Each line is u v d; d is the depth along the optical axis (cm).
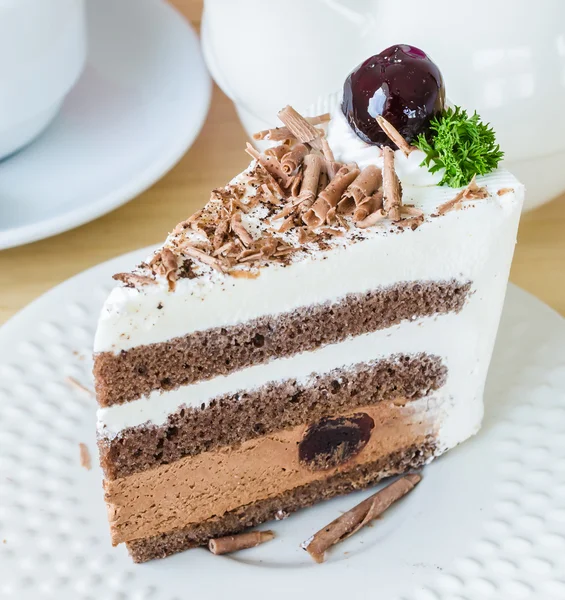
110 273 41
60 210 42
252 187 34
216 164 45
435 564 33
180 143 43
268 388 34
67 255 42
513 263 42
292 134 35
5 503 35
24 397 37
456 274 34
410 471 37
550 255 42
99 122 45
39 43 41
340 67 40
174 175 45
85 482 35
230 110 48
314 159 34
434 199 34
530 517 34
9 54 40
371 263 33
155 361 33
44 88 42
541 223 44
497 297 35
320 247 33
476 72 38
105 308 32
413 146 34
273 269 32
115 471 34
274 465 35
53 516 35
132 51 48
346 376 35
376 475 36
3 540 34
